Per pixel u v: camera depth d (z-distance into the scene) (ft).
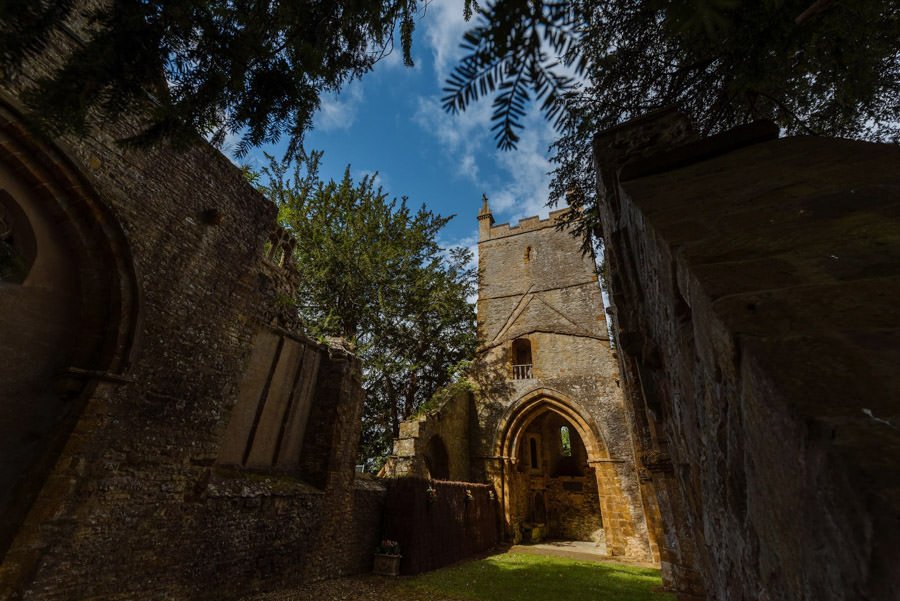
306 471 30.27
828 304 2.43
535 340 62.18
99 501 15.99
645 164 6.95
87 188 16.78
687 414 5.49
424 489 37.19
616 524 47.80
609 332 58.70
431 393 65.67
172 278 19.95
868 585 1.25
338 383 33.09
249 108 6.58
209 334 21.85
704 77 11.80
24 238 15.94
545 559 43.78
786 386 1.95
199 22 5.24
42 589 14.03
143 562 17.30
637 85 12.55
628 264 9.05
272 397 28.66
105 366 16.52
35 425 15.40
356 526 31.89
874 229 3.06
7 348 15.17
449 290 61.00
